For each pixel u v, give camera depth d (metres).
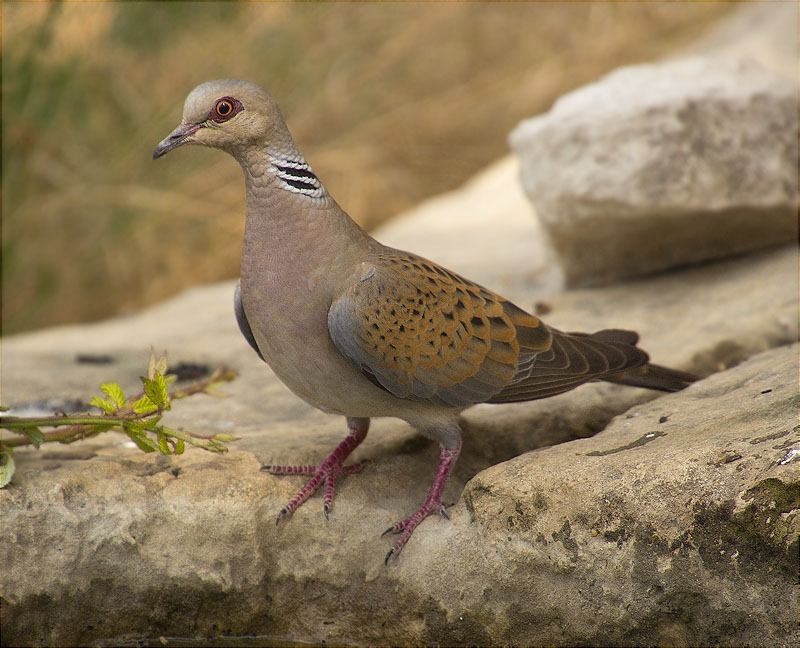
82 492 7.61
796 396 7.22
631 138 11.08
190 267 17.64
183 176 17.42
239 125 7.53
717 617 6.16
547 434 9.09
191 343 12.09
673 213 11.25
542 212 11.82
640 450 6.95
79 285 17.08
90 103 16.52
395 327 7.41
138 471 7.92
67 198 16.50
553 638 6.86
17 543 7.41
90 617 7.60
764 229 11.83
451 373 7.62
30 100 15.59
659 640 6.43
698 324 10.48
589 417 9.18
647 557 6.42
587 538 6.65
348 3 19.58
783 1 23.25
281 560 7.70
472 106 21.05
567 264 12.42
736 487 6.19
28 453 8.34
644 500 6.49
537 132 11.70
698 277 11.88
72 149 16.72
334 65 19.27
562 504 6.77
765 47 20.73
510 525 6.98
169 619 7.67
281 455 8.30
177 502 7.61
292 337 7.63
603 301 11.75
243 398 10.22
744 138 11.20
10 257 16.34
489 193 18.53
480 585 7.11
